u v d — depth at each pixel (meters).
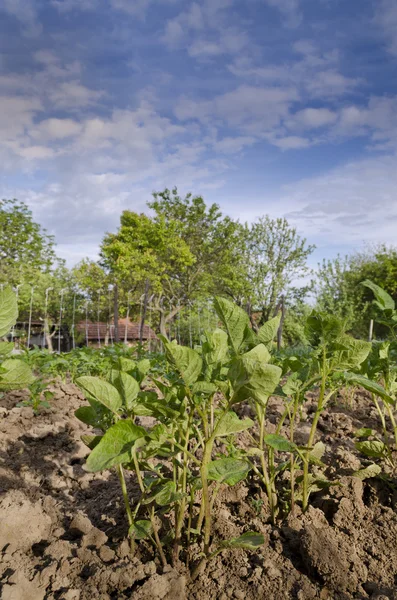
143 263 21.34
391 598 1.60
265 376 1.31
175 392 1.76
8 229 24.53
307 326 1.94
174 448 1.71
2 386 1.52
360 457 2.72
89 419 1.71
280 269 26.50
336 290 26.47
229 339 1.70
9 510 1.87
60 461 2.81
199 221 24.86
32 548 1.85
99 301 22.34
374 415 3.72
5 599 1.43
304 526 1.96
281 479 2.32
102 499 2.29
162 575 1.56
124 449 1.36
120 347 6.91
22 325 29.58
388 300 2.85
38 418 3.66
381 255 28.66
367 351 1.84
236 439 2.86
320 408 1.99
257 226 26.75
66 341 33.22
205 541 1.68
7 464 2.73
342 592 1.65
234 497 2.16
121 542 1.82
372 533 1.99
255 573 1.69
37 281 27.12
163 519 1.94
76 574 1.63
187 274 24.20
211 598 1.58
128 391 1.59
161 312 21.91
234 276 24.75
